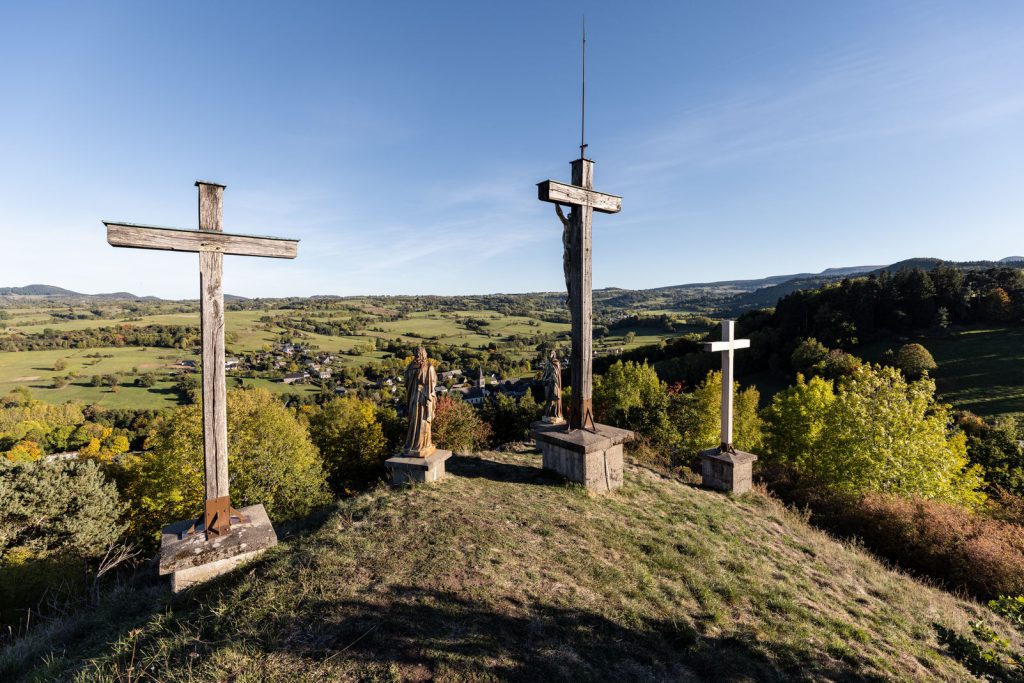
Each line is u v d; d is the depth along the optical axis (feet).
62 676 14.79
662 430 82.02
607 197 33.01
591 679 14.29
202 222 20.47
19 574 33.99
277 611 16.03
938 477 58.44
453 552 20.38
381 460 127.95
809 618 20.83
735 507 35.29
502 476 32.94
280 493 83.61
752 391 97.09
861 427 62.44
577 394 32.99
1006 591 29.40
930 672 18.57
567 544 22.99
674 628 17.80
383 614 15.88
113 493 59.98
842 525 39.52
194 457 79.77
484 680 13.52
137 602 20.20
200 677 13.21
